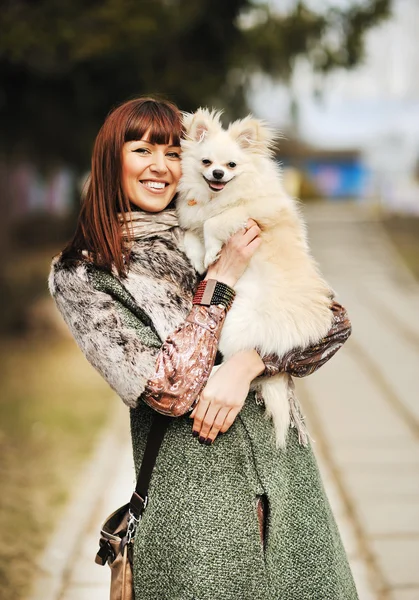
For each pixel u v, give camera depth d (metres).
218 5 8.62
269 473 1.83
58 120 9.45
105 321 1.78
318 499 1.92
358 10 9.22
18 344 9.55
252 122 2.28
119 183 1.94
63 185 27.84
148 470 1.82
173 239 1.99
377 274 17.08
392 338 9.83
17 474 4.89
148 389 1.73
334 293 2.11
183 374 1.73
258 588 1.74
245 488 1.78
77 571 3.56
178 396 1.73
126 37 7.51
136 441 1.89
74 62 7.87
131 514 1.84
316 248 20.81
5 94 8.95
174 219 2.02
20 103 9.10
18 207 23.69
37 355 9.02
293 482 1.90
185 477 1.77
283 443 1.89
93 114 9.39
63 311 1.87
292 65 9.48
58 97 9.08
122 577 1.83
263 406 1.91
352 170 46.47
